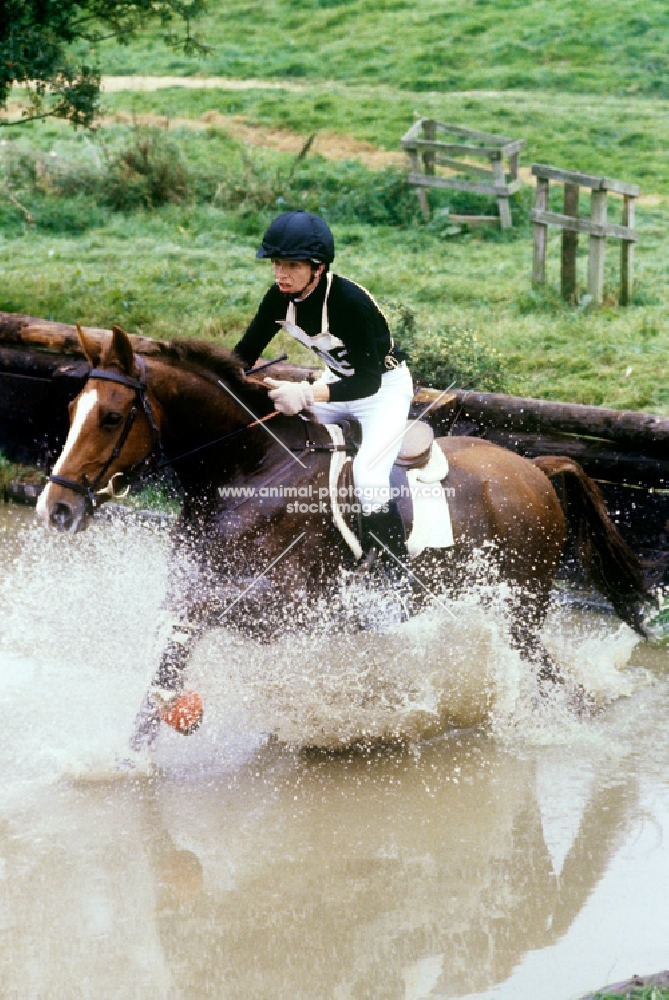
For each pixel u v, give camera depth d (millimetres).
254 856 4785
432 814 5176
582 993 3918
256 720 5969
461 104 23422
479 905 4465
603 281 13180
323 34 30406
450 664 5996
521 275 14203
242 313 12633
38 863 4699
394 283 13695
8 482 9969
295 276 4824
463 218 16906
